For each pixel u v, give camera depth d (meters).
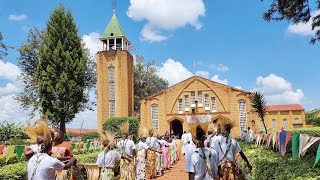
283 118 54.78
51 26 43.75
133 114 56.25
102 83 54.53
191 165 6.30
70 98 43.00
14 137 32.69
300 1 13.87
